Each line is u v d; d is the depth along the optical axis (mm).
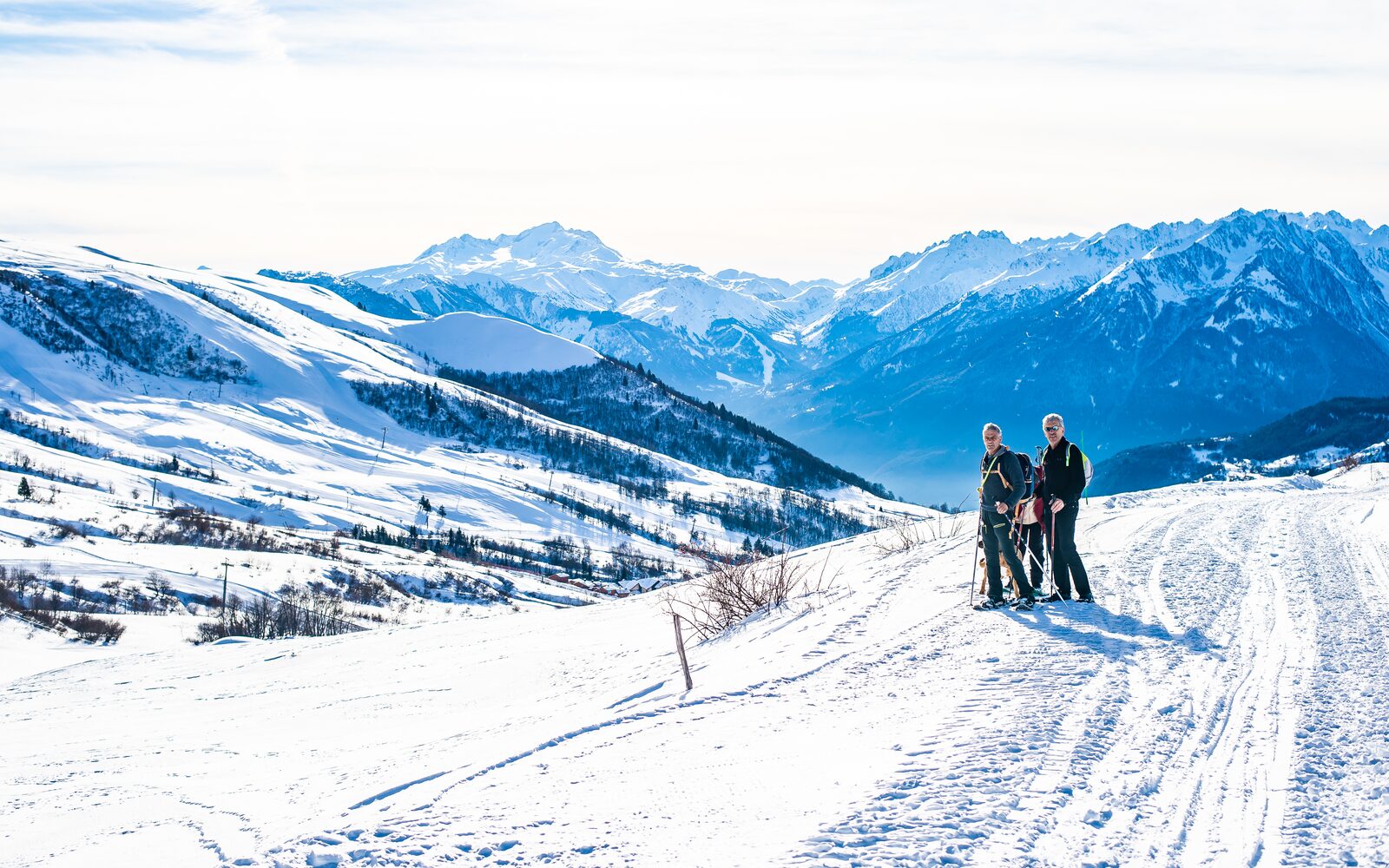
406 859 4066
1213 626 8297
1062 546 9492
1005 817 4348
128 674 15930
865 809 4426
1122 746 5340
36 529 89562
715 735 5867
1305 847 4129
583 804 4691
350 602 78500
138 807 5832
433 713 9273
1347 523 15281
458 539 161500
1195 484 27922
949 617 9094
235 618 57875
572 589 108875
